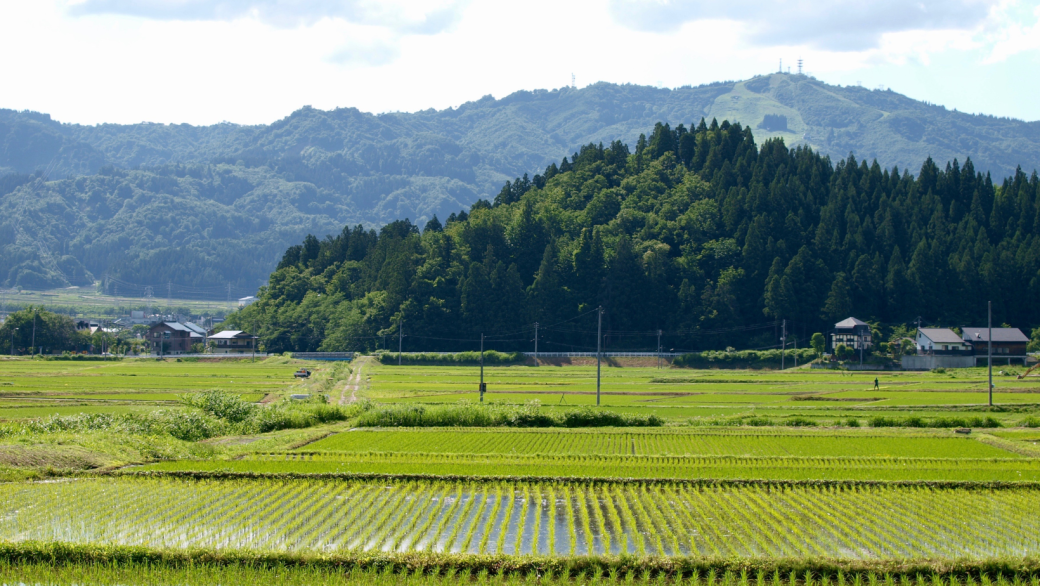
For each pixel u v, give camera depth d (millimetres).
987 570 24891
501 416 58656
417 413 58906
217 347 188250
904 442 49688
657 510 31172
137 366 133250
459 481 35531
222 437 50375
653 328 183500
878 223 195625
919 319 169125
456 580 23953
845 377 118750
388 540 27172
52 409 62594
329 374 112375
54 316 174750
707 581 24344
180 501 31703
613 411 67375
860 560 25062
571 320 181375
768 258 186875
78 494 32562
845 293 173250
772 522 29719
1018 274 173875
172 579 23734
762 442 49625
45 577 23891
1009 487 35125
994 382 103625
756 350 163125
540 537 27703
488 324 180125
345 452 43656
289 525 28672
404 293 184125
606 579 24312
